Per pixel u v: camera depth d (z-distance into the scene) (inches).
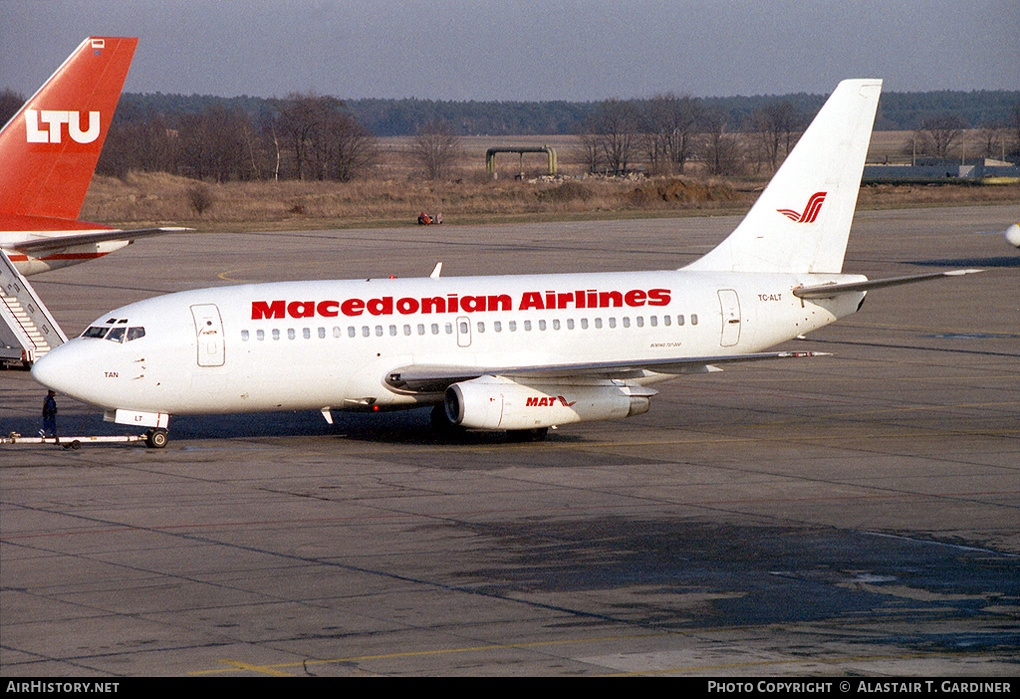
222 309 5083.7
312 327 5172.2
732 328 5871.1
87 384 4894.2
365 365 5260.8
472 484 4498.0
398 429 5679.1
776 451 5118.1
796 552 3627.0
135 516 3973.9
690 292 5821.9
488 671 2596.0
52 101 7155.5
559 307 5595.5
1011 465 4842.5
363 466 4805.6
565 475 4660.4
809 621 2979.8
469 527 3882.9
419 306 5374.0
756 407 6200.8
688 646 2775.6
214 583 3267.7
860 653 2726.4
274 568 3415.4
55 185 7219.5
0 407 6038.4
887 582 3334.2
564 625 2935.5
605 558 3548.2
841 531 3873.0
